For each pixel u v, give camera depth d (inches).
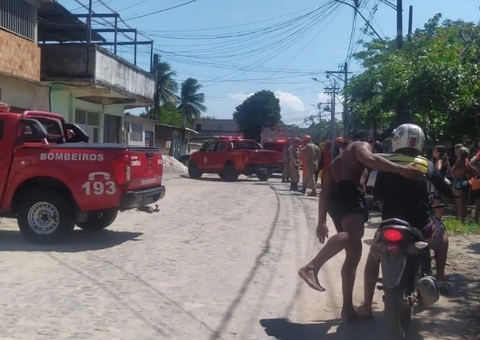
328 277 350.6
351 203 253.6
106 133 1148.5
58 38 1013.8
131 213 597.0
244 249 423.2
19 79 728.3
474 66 698.8
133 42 1066.7
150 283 321.4
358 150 251.1
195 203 697.6
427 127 738.8
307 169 837.2
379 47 941.2
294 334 249.0
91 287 310.2
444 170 526.9
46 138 451.5
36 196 423.2
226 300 295.1
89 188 418.9
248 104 3609.7
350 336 246.5
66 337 236.7
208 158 1213.7
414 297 233.0
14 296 291.3
